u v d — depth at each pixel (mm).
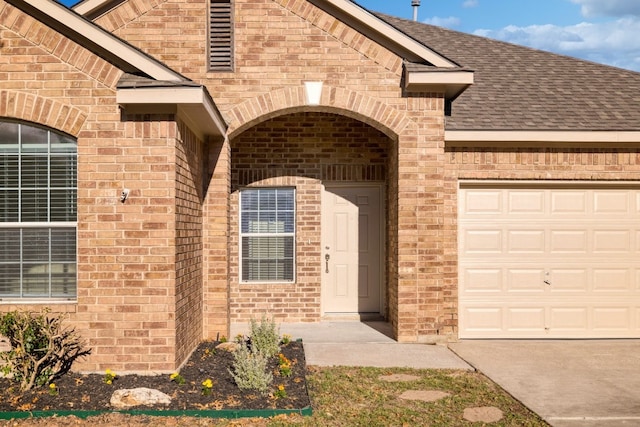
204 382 6348
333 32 9180
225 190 9156
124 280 6965
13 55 6988
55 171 7199
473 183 9750
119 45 6898
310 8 9180
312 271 10992
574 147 9758
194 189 8367
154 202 7008
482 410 6113
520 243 9844
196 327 8578
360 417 5832
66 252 7207
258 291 10953
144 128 7008
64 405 5828
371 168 11031
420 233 9188
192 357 7891
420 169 9195
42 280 7195
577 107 10336
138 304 6961
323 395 6484
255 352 6996
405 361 8109
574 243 9906
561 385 7012
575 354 8672
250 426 5488
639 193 9961
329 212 11195
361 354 8484
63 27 6949
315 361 8039
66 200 7188
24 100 6988
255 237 11117
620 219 9945
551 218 9875
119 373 6918
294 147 11008
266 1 9188
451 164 9648
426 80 8828
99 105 7008
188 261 7891
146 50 9102
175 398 6098
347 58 9188
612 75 11867
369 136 11039
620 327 9914
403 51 9133
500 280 9812
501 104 10344
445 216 9672
